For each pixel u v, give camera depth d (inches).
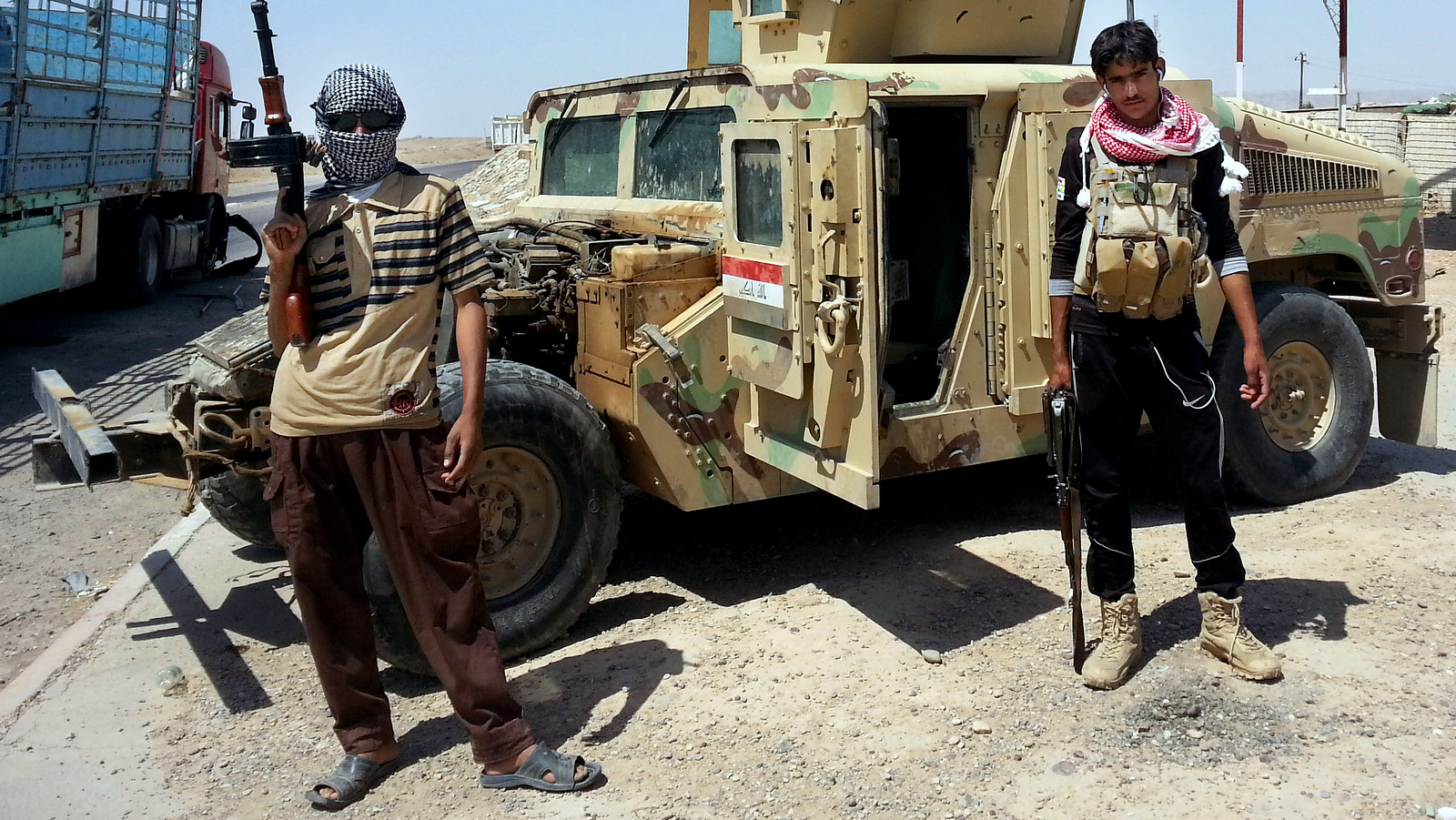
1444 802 117.0
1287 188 208.7
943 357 178.1
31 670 164.9
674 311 169.5
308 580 125.5
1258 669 142.8
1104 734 132.9
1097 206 135.5
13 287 390.6
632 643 163.2
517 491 157.8
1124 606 144.2
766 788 125.6
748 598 177.8
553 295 185.5
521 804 125.4
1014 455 181.2
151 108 518.9
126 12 477.7
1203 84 189.6
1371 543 190.1
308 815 125.9
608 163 223.8
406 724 144.3
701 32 246.4
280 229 118.0
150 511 245.3
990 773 126.5
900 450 171.0
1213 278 198.7
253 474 160.7
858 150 140.6
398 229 122.5
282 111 121.7
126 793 131.9
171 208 604.7
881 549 195.9
